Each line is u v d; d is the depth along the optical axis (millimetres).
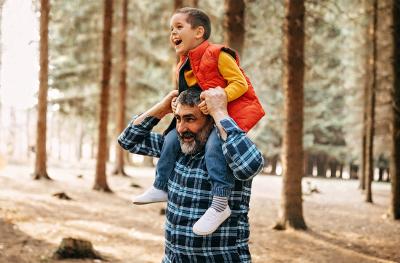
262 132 35938
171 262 2312
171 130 2463
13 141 44812
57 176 21922
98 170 17703
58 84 30781
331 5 16500
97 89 30641
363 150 24531
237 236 2248
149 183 21984
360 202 19156
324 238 10547
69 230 9930
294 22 11016
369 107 19328
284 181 11273
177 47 2344
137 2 27547
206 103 2180
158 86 30859
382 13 18188
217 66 2273
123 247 8812
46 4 19031
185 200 2223
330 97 34531
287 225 11141
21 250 7941
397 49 14398
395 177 14414
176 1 15125
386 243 10445
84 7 28484
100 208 13359
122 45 23484
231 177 2170
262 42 15195
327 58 22422
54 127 56094
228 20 10805
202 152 2256
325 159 41094
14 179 18391
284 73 11242
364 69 21250
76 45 30312
